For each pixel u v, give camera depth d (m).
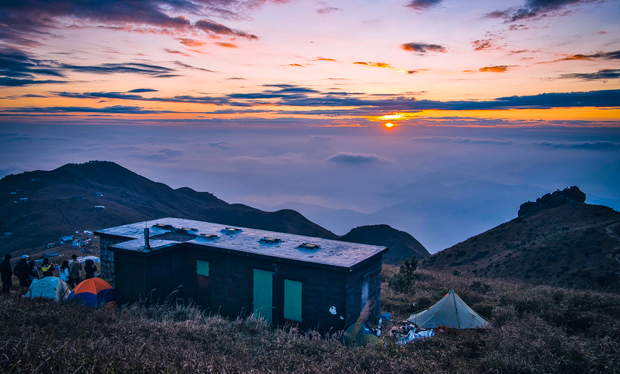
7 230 89.62
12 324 7.42
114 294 14.86
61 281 13.94
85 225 92.00
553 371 7.24
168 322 10.27
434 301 16.92
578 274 41.75
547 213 64.62
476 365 8.16
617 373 6.80
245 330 10.43
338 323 13.03
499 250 58.66
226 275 15.30
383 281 22.72
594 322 10.70
